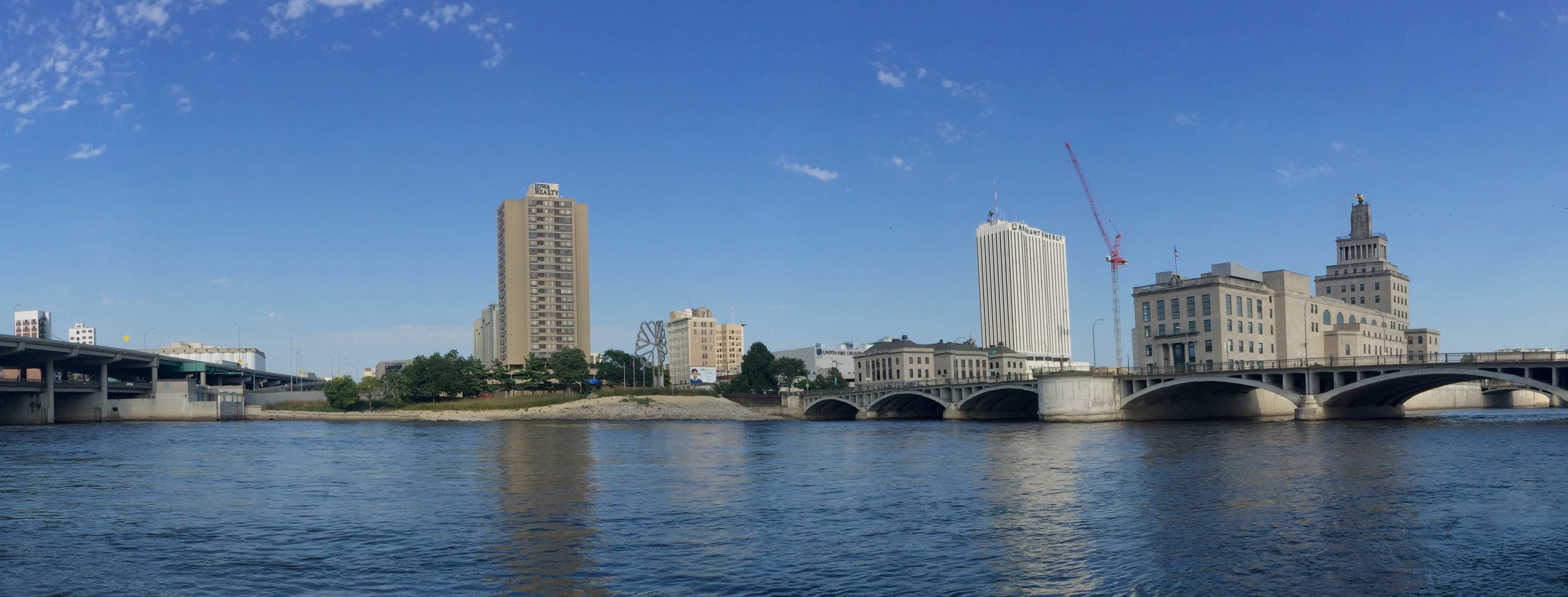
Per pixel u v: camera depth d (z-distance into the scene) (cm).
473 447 8831
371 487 5250
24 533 3759
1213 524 3584
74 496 4928
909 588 2678
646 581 2791
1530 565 2855
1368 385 10525
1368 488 4481
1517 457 5747
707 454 7538
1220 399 13925
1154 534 3406
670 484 5203
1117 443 7825
